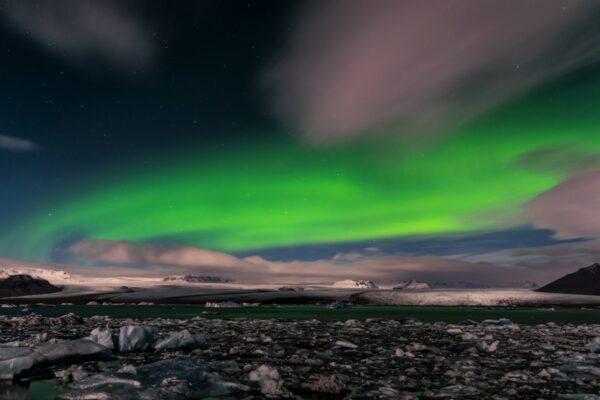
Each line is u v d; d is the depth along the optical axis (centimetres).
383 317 4512
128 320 3169
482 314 5634
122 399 686
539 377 944
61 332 1977
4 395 734
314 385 812
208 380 823
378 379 923
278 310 7075
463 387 824
